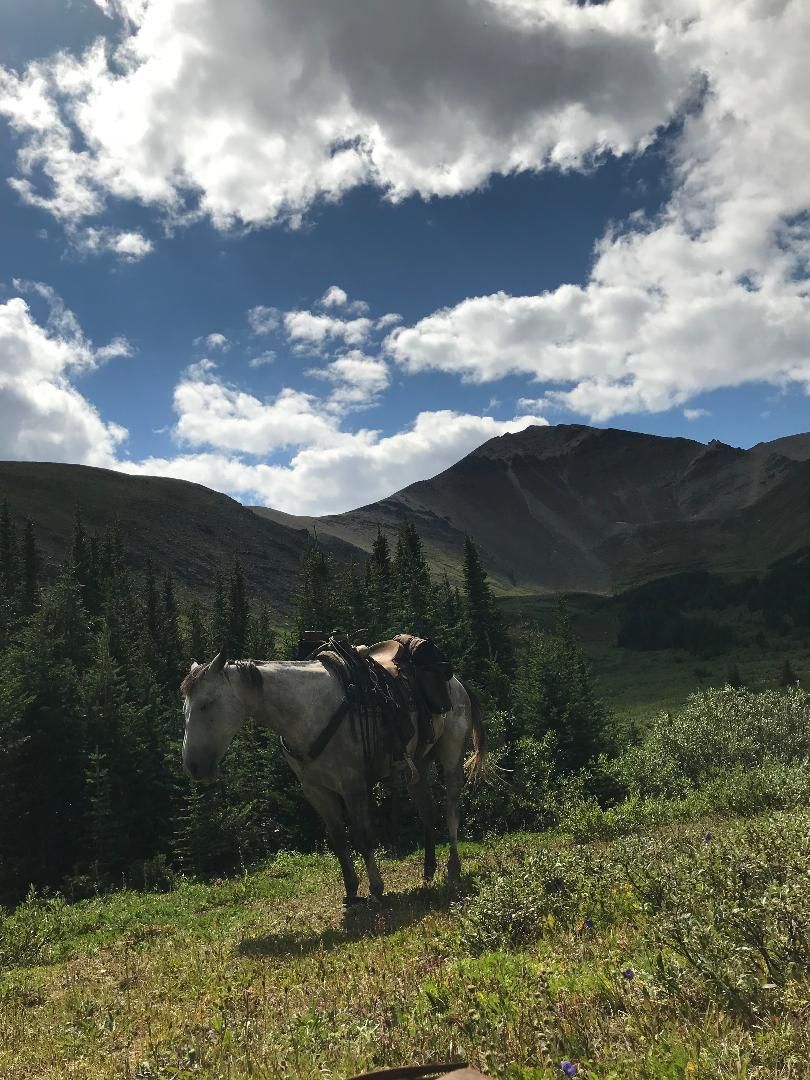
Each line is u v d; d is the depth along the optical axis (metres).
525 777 24.00
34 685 40.06
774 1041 2.82
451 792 10.52
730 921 3.88
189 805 33.66
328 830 9.12
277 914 10.16
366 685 8.91
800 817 5.89
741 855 5.05
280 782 33.47
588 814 14.62
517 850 12.66
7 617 70.31
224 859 31.36
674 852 6.81
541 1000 3.64
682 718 28.98
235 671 8.44
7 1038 5.37
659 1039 3.04
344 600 52.56
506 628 57.09
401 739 9.06
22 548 112.25
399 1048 3.42
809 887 3.95
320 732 8.54
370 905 8.70
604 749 34.16
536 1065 3.08
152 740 39.38
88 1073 4.18
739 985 3.34
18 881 33.19
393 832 23.70
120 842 35.34
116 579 93.88
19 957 9.27
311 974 5.50
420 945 5.80
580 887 6.14
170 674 67.69
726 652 188.50
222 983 5.68
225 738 8.43
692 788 23.94
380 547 74.06
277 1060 3.63
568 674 36.91
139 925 11.43
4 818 36.59
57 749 38.75
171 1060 3.81
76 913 12.62
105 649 45.03
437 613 49.28
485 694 40.78
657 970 3.61
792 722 27.52
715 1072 2.65
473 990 3.94
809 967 3.46
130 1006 5.62
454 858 9.99
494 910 5.55
